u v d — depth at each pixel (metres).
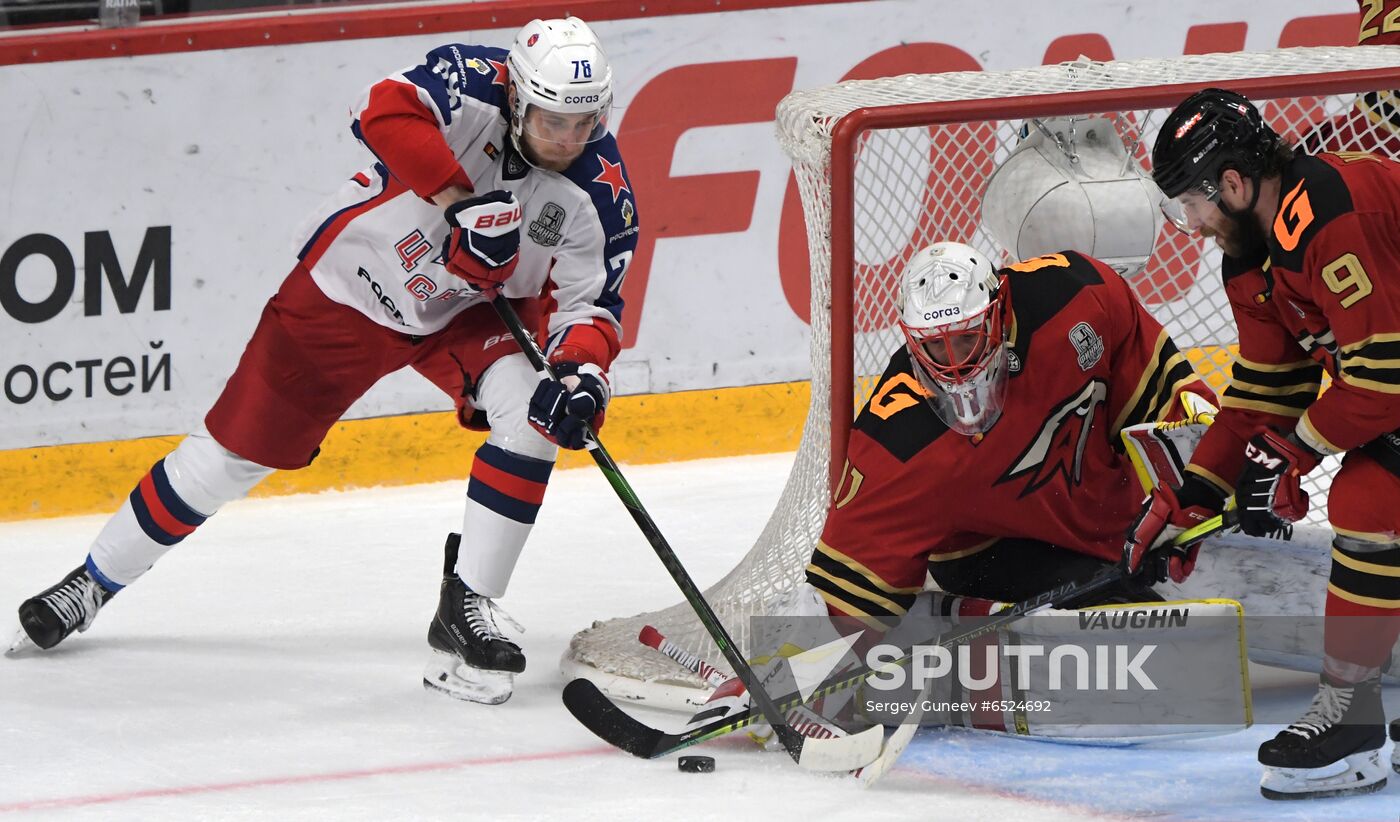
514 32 19.20
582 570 16.53
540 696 13.27
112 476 18.38
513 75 11.95
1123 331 12.20
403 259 12.86
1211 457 11.48
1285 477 10.80
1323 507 14.77
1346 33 22.08
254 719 12.70
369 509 18.56
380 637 14.74
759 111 20.09
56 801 11.09
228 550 17.19
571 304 12.85
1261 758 10.81
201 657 14.21
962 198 16.86
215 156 18.33
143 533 13.91
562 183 12.56
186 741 12.24
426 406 19.41
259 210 18.58
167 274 18.33
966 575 12.64
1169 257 16.70
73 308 18.03
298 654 14.30
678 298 20.06
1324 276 10.23
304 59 18.47
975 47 20.88
